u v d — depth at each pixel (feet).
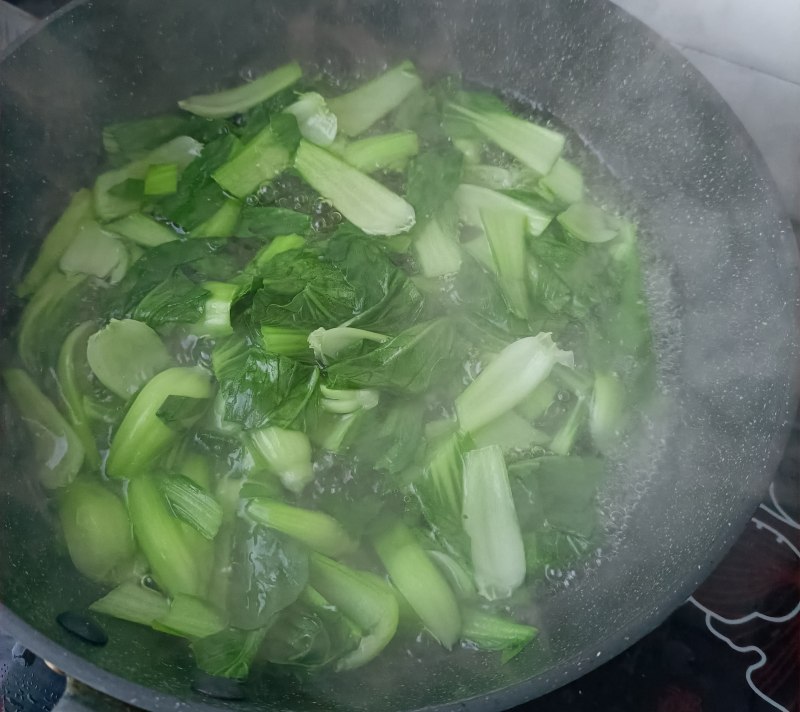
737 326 1.10
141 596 0.87
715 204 1.17
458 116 1.29
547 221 1.17
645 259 1.26
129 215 1.15
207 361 1.04
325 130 1.21
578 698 0.94
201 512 0.91
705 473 1.03
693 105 1.15
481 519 0.98
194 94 1.27
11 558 0.84
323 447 0.99
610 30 1.18
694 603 1.01
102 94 1.16
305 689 0.83
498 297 1.11
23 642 0.69
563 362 1.06
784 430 0.90
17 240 1.10
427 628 0.93
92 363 0.99
